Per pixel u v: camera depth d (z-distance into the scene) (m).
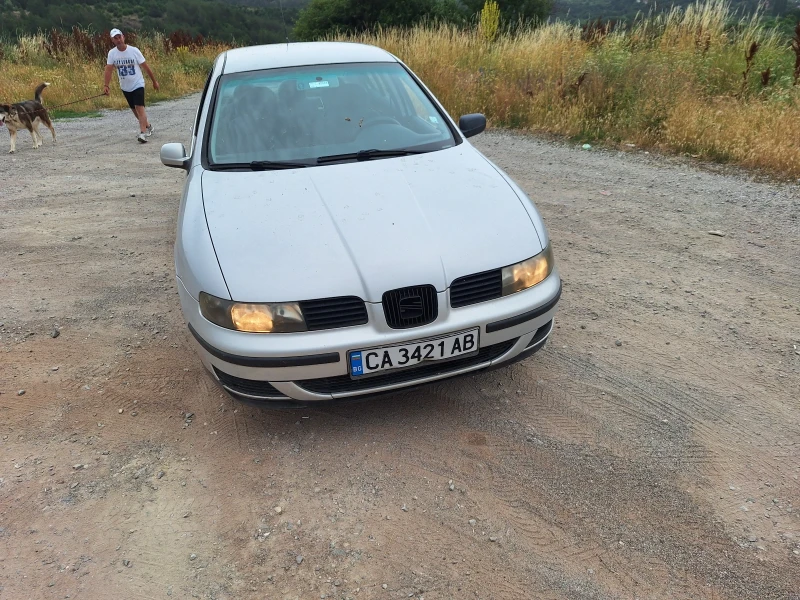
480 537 2.16
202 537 2.19
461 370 2.51
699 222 4.88
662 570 2.01
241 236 2.49
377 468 2.49
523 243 2.55
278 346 2.28
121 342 3.45
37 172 7.28
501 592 1.96
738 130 6.68
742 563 2.02
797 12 10.05
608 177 6.23
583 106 8.46
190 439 2.69
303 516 2.27
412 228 2.49
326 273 2.31
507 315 2.45
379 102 3.53
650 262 4.22
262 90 3.53
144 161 7.72
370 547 2.13
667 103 7.80
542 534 2.16
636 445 2.56
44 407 2.92
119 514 2.30
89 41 17.31
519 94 9.15
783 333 3.30
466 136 3.73
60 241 4.98
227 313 2.31
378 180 2.84
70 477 2.49
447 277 2.35
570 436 2.63
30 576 2.05
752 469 2.41
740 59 8.95
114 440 2.70
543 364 3.13
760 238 4.51
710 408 2.76
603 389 2.92
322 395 2.41
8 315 3.79
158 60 18.45
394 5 27.39
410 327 2.34
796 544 2.08
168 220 5.41
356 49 4.00
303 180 2.88
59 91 12.97
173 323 3.63
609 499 2.30
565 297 3.78
